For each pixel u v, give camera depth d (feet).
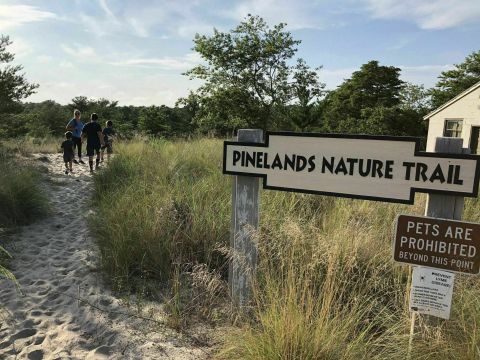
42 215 20.63
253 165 10.55
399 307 9.88
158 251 13.98
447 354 7.87
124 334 10.34
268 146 10.31
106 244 15.30
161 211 15.52
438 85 138.31
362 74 156.15
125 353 9.58
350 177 9.48
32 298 12.31
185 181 21.26
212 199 17.80
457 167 8.40
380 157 9.10
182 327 10.60
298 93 102.89
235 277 11.00
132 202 18.02
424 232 8.04
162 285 12.92
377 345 8.29
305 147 9.88
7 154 36.63
